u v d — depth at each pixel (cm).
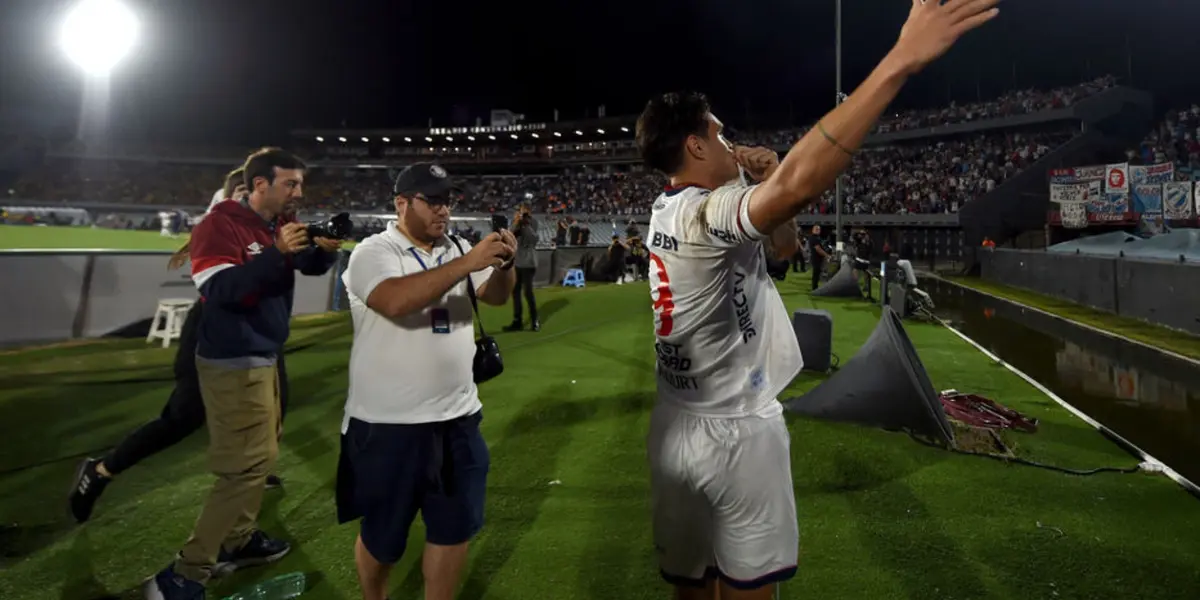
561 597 283
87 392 613
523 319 1118
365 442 231
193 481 411
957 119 3981
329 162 6456
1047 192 3038
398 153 6769
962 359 781
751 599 176
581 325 1059
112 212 4725
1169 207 1670
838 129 122
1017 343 941
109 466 312
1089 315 1212
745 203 140
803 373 702
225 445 270
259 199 284
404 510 232
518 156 6419
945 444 459
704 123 175
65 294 852
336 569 309
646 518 357
